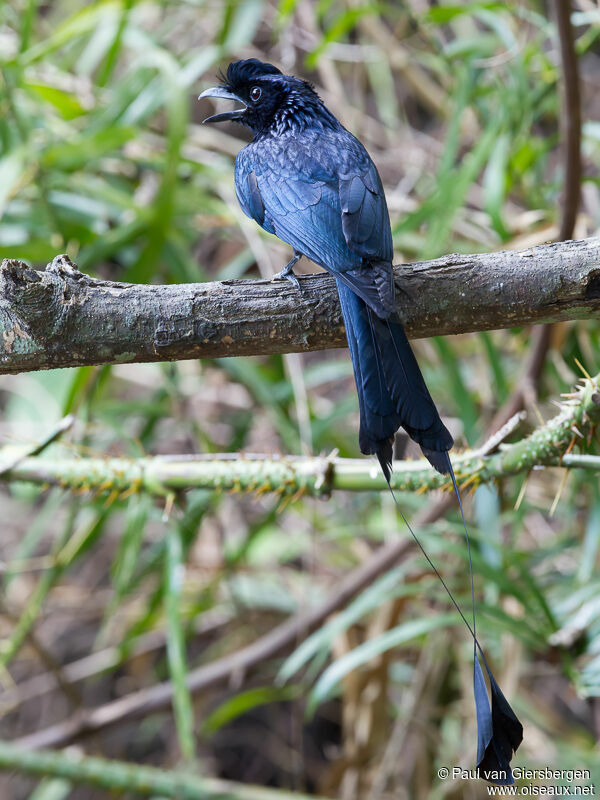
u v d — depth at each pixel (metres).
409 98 14.27
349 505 11.96
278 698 9.80
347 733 10.04
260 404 11.65
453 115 9.80
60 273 5.59
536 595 7.96
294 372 9.82
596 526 8.77
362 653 8.23
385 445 5.09
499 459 6.12
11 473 7.04
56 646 13.71
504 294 5.52
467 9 9.84
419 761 10.30
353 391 12.36
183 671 8.23
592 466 5.98
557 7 8.09
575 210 8.72
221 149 11.66
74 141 9.95
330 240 6.03
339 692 10.96
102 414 10.22
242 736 13.50
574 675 7.81
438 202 9.14
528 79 10.28
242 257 11.27
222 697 13.60
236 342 5.71
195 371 11.60
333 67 12.45
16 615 11.86
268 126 7.80
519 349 10.79
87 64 11.33
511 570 9.77
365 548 11.54
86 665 11.98
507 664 9.52
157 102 10.45
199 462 6.96
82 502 9.97
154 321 5.61
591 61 14.05
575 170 8.55
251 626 12.04
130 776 9.45
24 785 14.16
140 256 9.73
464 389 9.37
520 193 11.06
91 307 5.58
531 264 5.48
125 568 9.27
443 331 5.73
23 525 13.55
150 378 11.86
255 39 13.49
